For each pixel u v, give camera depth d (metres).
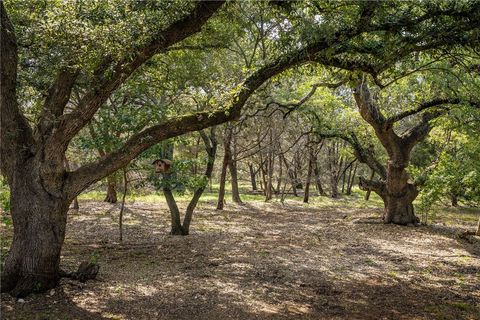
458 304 6.62
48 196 6.02
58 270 6.40
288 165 27.69
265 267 8.65
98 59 5.98
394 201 15.86
